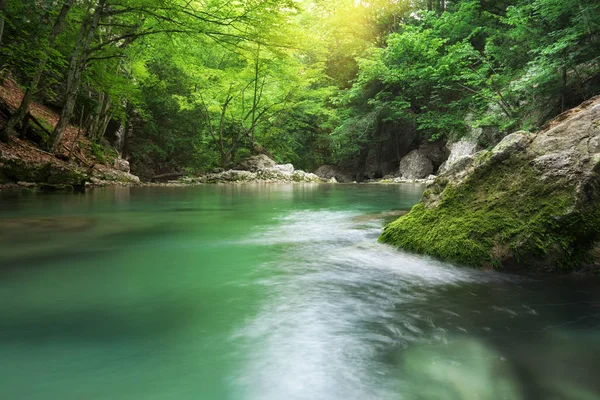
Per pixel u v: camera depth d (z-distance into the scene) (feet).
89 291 7.98
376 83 93.86
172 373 4.75
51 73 44.11
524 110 51.49
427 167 90.68
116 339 5.71
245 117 85.71
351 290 8.28
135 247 12.55
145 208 24.53
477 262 10.23
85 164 46.85
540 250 9.75
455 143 78.54
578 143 11.18
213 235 14.98
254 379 4.62
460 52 54.60
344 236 14.93
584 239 9.86
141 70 57.98
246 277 9.21
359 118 97.35
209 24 38.86
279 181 75.31
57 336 5.79
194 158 74.23
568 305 7.39
